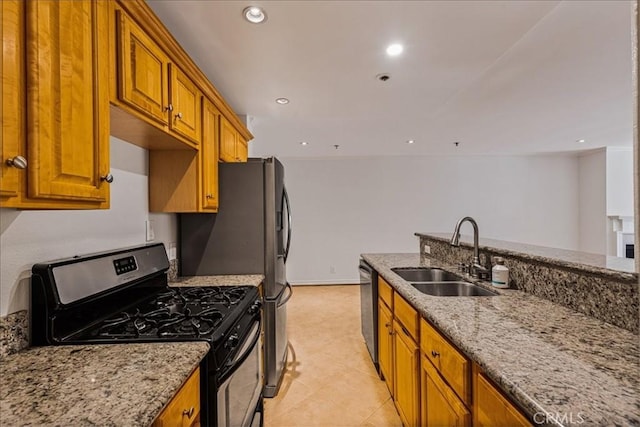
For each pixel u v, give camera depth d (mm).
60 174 858
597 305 1248
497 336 1082
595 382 781
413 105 2863
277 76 2234
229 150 2578
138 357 1016
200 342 1131
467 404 1075
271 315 2342
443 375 1269
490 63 2047
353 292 5523
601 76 2473
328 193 6160
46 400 774
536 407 689
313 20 1581
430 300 1535
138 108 1251
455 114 3451
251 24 1612
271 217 2369
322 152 5633
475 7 1493
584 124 3928
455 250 2627
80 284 1233
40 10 800
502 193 6250
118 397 788
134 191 1842
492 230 6250
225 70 2139
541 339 1053
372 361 2850
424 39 1761
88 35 975
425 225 6219
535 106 3205
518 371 840
